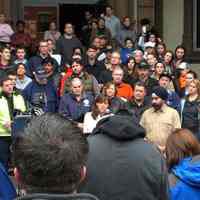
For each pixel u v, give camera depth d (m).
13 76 8.64
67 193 1.88
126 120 3.19
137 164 3.05
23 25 14.52
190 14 16.61
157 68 10.69
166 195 3.05
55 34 14.84
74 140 1.90
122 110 4.05
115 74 9.76
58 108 9.54
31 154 1.86
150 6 16.86
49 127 1.92
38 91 9.62
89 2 18.62
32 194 1.86
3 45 13.29
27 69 10.72
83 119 8.86
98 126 3.27
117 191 3.05
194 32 16.61
